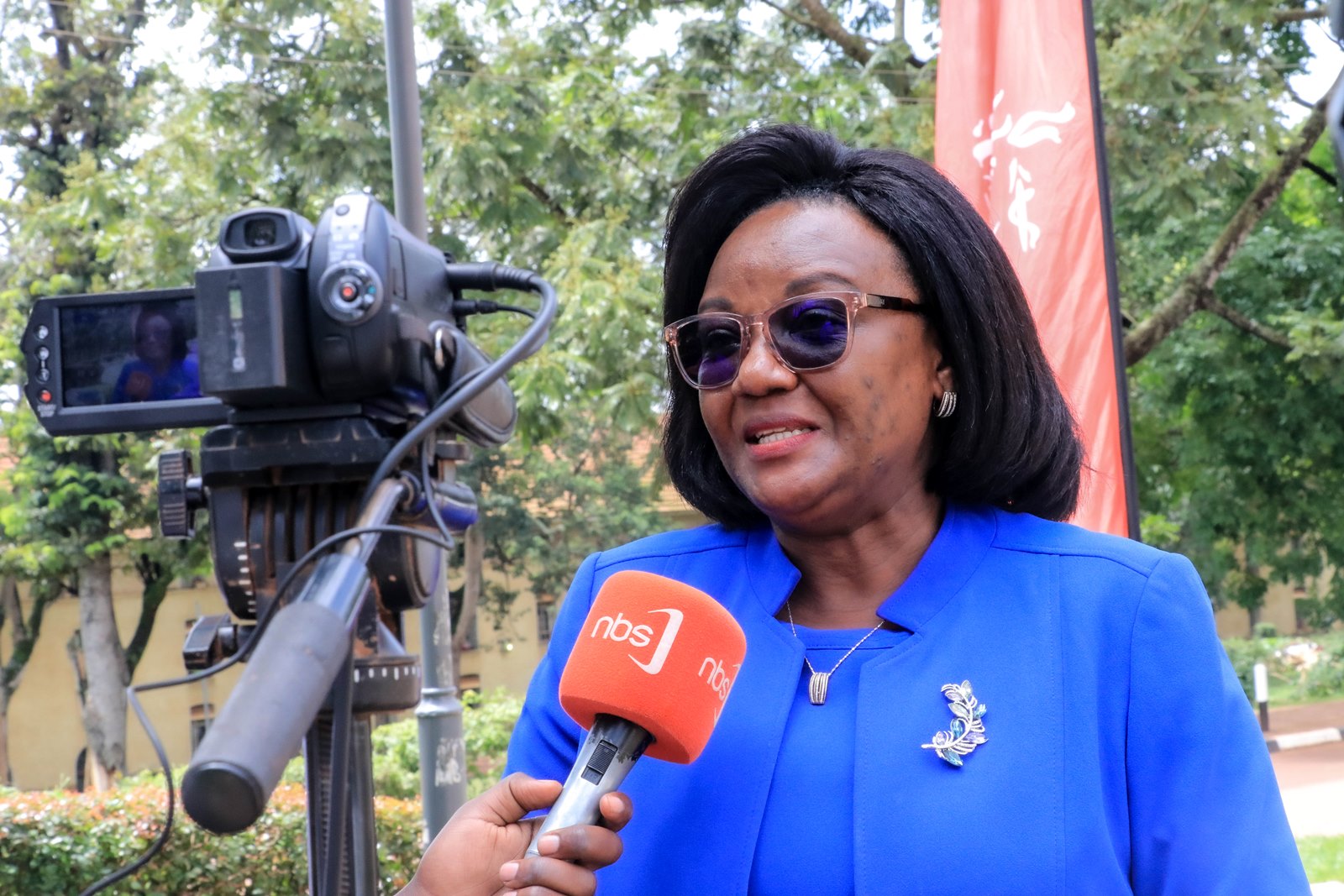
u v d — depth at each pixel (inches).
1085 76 191.8
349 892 76.2
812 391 54.8
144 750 902.4
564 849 47.4
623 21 486.9
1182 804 51.5
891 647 55.5
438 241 465.7
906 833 50.6
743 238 57.4
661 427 65.7
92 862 253.8
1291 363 510.9
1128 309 522.9
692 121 463.5
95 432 86.6
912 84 447.8
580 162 444.8
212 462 79.5
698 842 54.1
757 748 54.6
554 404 381.7
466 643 1035.3
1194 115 421.4
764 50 482.9
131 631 978.1
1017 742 51.6
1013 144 194.9
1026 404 57.8
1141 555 55.2
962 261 56.2
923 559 57.0
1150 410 542.3
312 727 77.0
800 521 56.5
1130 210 450.9
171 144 479.5
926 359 57.2
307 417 78.0
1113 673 53.0
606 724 50.9
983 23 201.0
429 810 235.1
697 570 62.8
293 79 463.8
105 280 629.0
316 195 461.4
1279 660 892.0
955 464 58.4
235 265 76.2
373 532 61.5
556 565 827.4
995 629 54.5
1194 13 405.4
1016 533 57.9
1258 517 542.3
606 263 401.4
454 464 85.8
